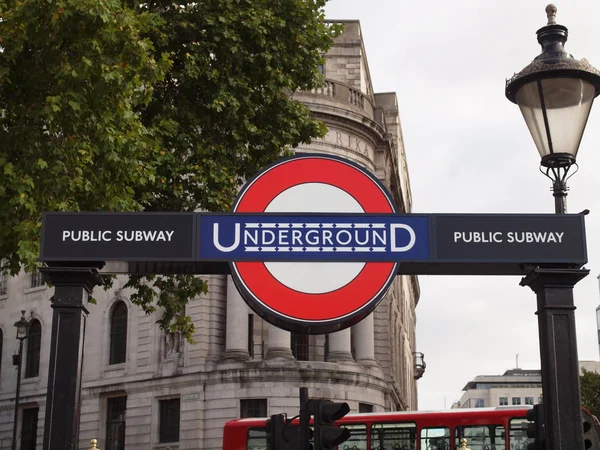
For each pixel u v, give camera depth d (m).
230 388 41.81
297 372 42.03
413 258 6.93
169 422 43.81
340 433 8.34
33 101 14.93
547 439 6.75
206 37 20.73
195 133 20.39
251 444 27.48
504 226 7.01
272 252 6.93
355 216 7.01
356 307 6.84
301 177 7.17
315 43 21.84
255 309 6.89
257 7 20.86
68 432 6.57
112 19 14.51
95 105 15.23
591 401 69.25
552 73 7.51
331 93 46.00
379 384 45.22
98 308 48.12
